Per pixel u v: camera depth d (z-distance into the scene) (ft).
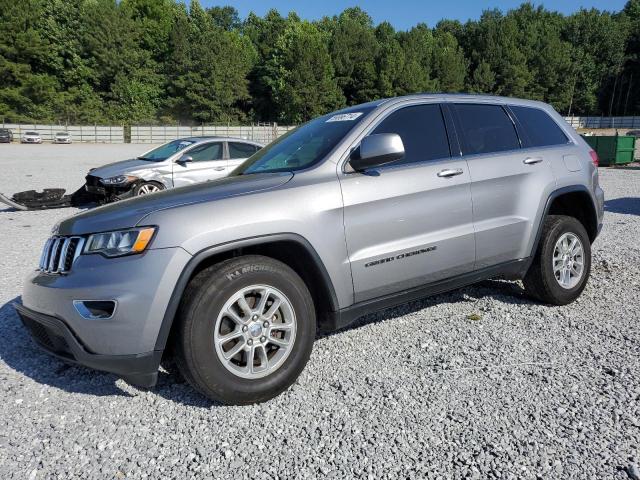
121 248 9.17
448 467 7.90
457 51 340.80
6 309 15.85
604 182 50.24
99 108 243.60
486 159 13.23
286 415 9.53
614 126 288.71
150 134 197.16
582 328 13.15
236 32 338.34
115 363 9.07
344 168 11.22
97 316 9.07
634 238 24.34
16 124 195.21
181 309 9.28
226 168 36.78
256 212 9.85
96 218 9.88
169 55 272.31
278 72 284.20
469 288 16.69
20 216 33.53
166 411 9.85
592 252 21.31
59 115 228.43
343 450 8.41
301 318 10.27
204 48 256.32
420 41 330.75
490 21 347.97
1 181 54.44
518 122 14.71
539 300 15.16
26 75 223.10
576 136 16.17
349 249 10.85
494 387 10.25
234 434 8.99
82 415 9.77
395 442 8.58
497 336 12.78
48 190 35.86
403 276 11.65
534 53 320.91
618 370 10.77
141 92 253.03
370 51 303.48
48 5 245.65
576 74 325.01
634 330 12.91
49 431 9.23
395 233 11.45
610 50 333.42
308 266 10.61
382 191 11.27
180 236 9.19
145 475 7.97
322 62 272.72
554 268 14.47
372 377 10.86
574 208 16.15
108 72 249.96
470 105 13.83
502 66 315.78
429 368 11.18
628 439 8.42
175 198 10.12
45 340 10.34
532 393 9.97
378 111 12.15
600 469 7.72
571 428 8.77
